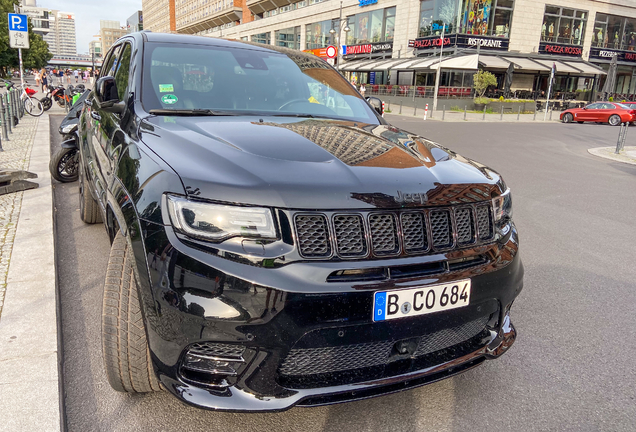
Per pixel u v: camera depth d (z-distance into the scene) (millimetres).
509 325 2422
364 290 1748
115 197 2150
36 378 2311
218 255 1705
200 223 1725
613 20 42656
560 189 8289
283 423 2199
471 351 2111
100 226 4902
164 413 2219
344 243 1766
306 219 1746
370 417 2281
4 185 5789
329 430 2168
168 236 1754
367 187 1844
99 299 3312
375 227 1810
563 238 5414
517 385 2615
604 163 12039
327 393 1797
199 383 1808
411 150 2326
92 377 2467
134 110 2652
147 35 3355
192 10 87188
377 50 42219
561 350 3008
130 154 2219
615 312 3578
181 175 1832
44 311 2926
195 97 2881
